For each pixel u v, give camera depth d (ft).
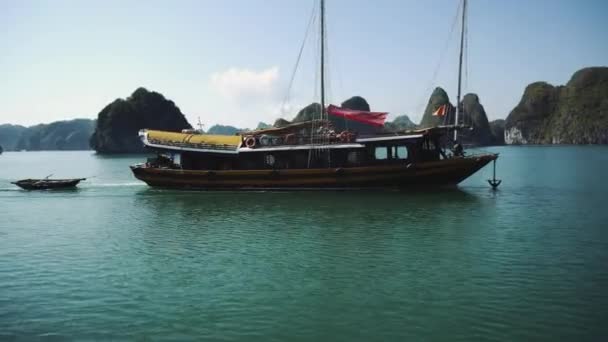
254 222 84.17
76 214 95.91
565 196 111.96
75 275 54.65
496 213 89.61
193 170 125.90
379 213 90.74
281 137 124.06
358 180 117.50
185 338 38.17
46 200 115.65
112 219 89.66
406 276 52.34
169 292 48.47
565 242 66.49
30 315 43.27
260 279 52.06
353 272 54.03
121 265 58.34
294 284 50.21
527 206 97.35
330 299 45.85
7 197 121.49
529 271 53.57
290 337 38.01
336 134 121.70
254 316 42.16
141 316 42.60
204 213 94.43
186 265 57.82
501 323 39.99
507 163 268.82
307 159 120.16
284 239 70.69
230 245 67.56
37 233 77.77
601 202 102.27
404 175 115.85
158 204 107.24
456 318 41.11
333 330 39.14
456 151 123.44
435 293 47.03
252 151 121.39
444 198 108.47
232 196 116.78
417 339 37.27
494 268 54.90
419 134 116.57
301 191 120.06
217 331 39.32
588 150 531.50
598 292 46.75
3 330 40.14
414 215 88.33
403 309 43.16
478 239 69.00
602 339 37.01
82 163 368.68
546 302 44.37
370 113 125.39
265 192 120.98
